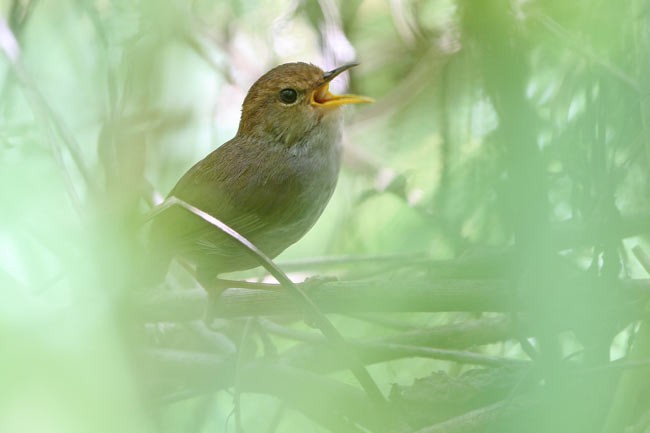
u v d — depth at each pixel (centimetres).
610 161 308
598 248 308
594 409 305
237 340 318
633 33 306
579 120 307
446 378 310
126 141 312
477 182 311
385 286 309
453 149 312
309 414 312
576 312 306
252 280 320
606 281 307
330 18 319
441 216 312
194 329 316
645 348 307
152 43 312
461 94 312
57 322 265
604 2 304
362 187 318
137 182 311
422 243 314
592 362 306
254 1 319
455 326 312
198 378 313
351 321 317
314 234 320
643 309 307
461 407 310
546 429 305
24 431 219
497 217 310
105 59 312
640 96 306
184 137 318
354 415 311
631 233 310
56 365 226
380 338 313
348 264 316
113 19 312
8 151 312
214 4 319
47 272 309
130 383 239
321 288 309
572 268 309
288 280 306
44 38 316
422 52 318
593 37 304
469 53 309
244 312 311
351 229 317
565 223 308
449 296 308
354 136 318
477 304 308
